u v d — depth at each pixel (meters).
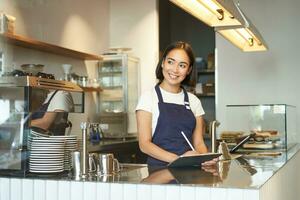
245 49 3.86
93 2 5.30
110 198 1.74
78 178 1.82
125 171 2.04
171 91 2.46
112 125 5.18
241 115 3.60
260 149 3.43
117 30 5.63
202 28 6.21
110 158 1.96
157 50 5.46
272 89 5.05
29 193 1.84
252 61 5.12
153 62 5.42
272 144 3.44
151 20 5.46
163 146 2.38
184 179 1.79
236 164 2.37
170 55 2.39
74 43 4.89
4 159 1.92
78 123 2.46
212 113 5.94
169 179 1.79
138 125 2.38
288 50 5.02
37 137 1.92
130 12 5.56
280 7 5.05
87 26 5.16
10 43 3.72
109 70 5.25
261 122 3.51
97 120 5.25
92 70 5.28
